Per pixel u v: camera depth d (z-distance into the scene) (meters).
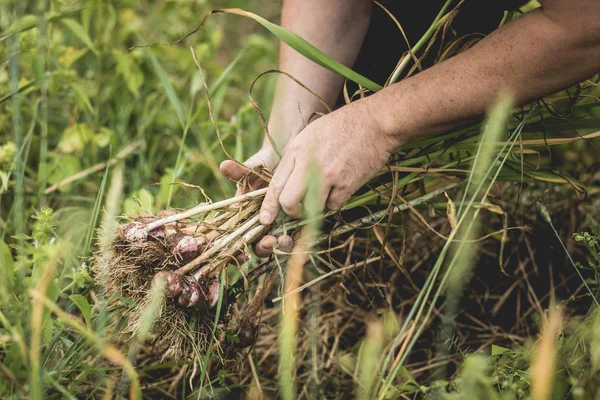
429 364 1.30
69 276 1.09
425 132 1.06
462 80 1.02
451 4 1.24
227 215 1.15
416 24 1.29
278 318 1.36
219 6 2.75
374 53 1.34
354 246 1.43
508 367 1.04
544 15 0.97
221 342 1.13
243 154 1.68
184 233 1.11
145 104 1.66
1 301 0.99
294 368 1.24
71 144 1.49
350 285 1.38
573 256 1.41
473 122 1.08
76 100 1.53
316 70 1.29
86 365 1.05
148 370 1.20
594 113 1.39
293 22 1.31
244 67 2.24
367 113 1.05
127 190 1.57
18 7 1.54
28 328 0.98
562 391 1.00
